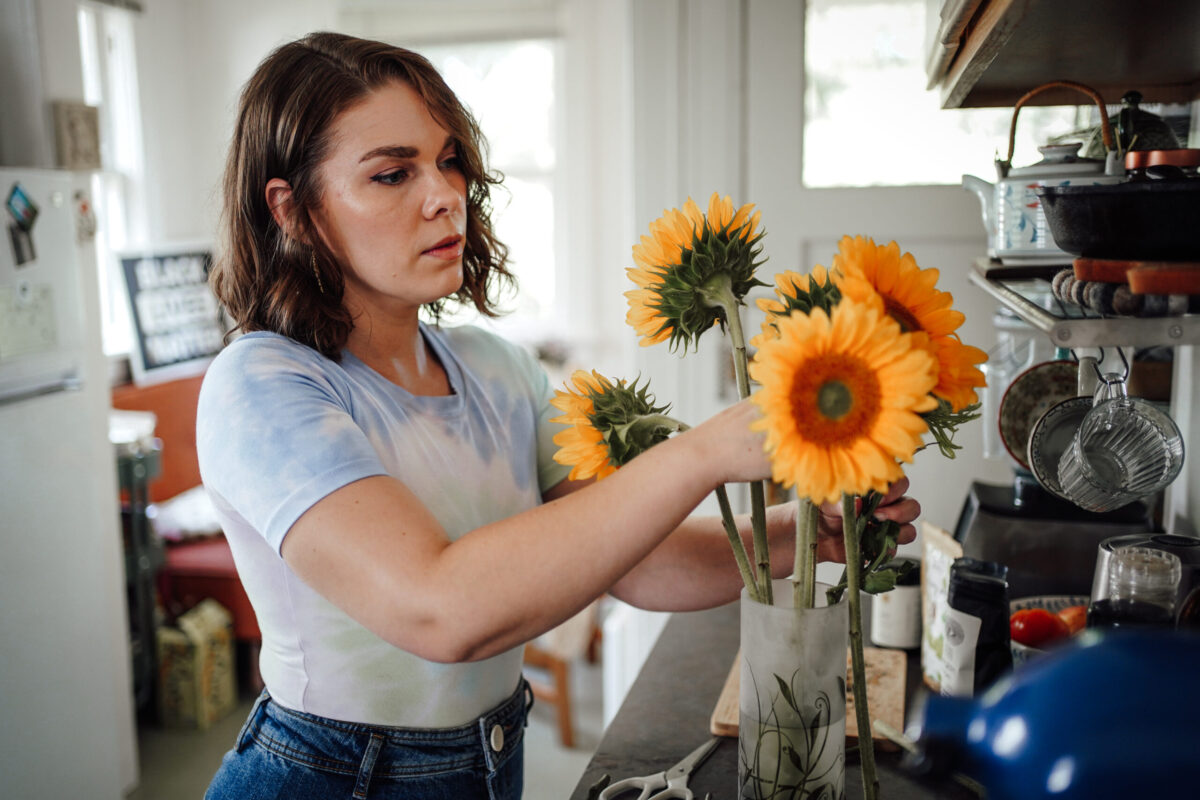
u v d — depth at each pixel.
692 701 1.19
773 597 0.79
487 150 1.20
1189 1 0.80
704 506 2.36
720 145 2.29
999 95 1.33
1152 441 0.97
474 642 0.74
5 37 2.56
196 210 4.10
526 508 1.12
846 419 0.57
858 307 0.57
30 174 2.29
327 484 0.80
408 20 3.97
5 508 2.18
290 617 0.99
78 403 2.41
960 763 0.62
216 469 0.87
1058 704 0.40
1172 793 0.36
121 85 3.73
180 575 3.20
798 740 0.74
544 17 3.88
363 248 0.97
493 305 1.26
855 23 2.19
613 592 1.12
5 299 2.22
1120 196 0.73
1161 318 0.73
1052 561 1.33
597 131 3.91
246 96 1.01
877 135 2.22
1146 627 0.91
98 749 2.47
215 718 3.13
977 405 0.66
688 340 0.79
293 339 0.99
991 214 1.29
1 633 2.16
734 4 2.24
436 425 1.05
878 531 0.73
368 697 1.00
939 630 1.17
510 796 1.09
